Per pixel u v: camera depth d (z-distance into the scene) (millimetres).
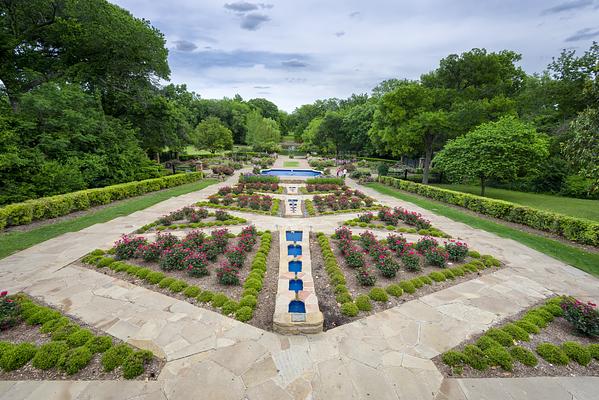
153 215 10445
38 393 2898
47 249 6906
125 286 5227
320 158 40500
